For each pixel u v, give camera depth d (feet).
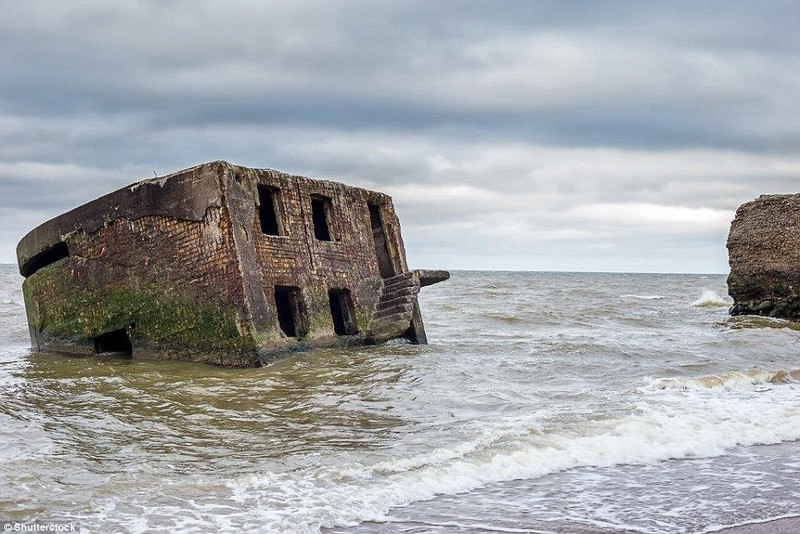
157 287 53.52
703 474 29.01
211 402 39.09
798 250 93.97
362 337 62.34
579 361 53.93
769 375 47.91
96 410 37.37
